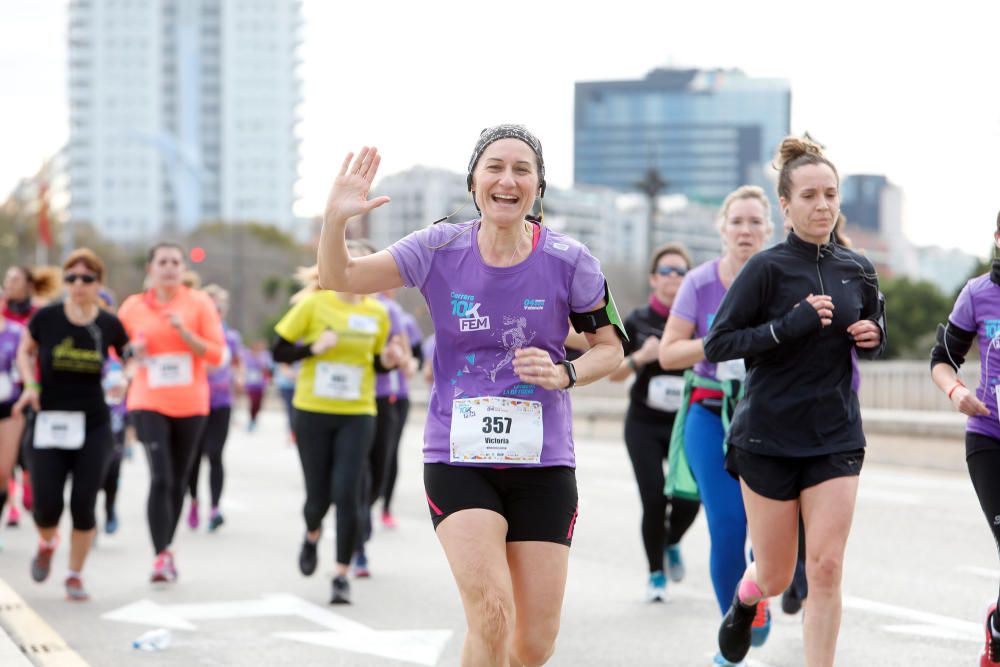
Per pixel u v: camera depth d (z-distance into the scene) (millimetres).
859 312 7418
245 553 15250
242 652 9742
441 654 9617
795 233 7602
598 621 10781
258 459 30172
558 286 6441
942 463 24656
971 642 9773
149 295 13391
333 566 14172
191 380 13266
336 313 12125
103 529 17547
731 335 7410
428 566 14125
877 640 9852
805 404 7285
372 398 12367
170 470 13125
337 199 6348
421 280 6484
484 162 6352
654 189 60750
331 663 9344
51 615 11273
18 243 135750
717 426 9406
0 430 14820
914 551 14500
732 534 9086
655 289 12203
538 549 6352
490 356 6457
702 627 10516
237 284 128125
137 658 9539
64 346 11797
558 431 6504
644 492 11641
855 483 7227
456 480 6352
